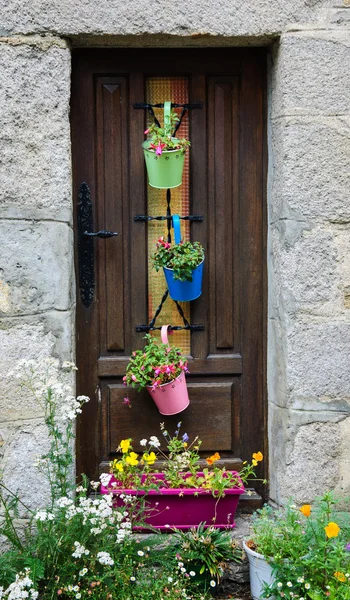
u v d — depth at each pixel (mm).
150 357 3002
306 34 2893
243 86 3150
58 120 2859
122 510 2770
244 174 3176
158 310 3193
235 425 3238
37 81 2842
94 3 2842
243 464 3230
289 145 2908
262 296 3209
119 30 2861
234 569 2904
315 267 2936
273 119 3061
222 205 3182
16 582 2430
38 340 2881
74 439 2963
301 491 2963
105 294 3174
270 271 3154
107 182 3146
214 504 2924
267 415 3225
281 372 3014
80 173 3127
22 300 2867
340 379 2955
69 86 2893
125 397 3184
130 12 2855
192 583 2805
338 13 2893
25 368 2867
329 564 2611
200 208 3180
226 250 3193
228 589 2916
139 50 3109
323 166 2918
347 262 2941
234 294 3213
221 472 2896
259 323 3219
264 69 3148
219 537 2861
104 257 3166
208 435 3215
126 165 3150
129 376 3023
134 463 2881
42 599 2609
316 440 2959
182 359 3025
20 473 2881
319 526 2689
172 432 3203
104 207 3152
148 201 3191
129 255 3178
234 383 3230
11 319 2859
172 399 3014
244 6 2883
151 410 3191
